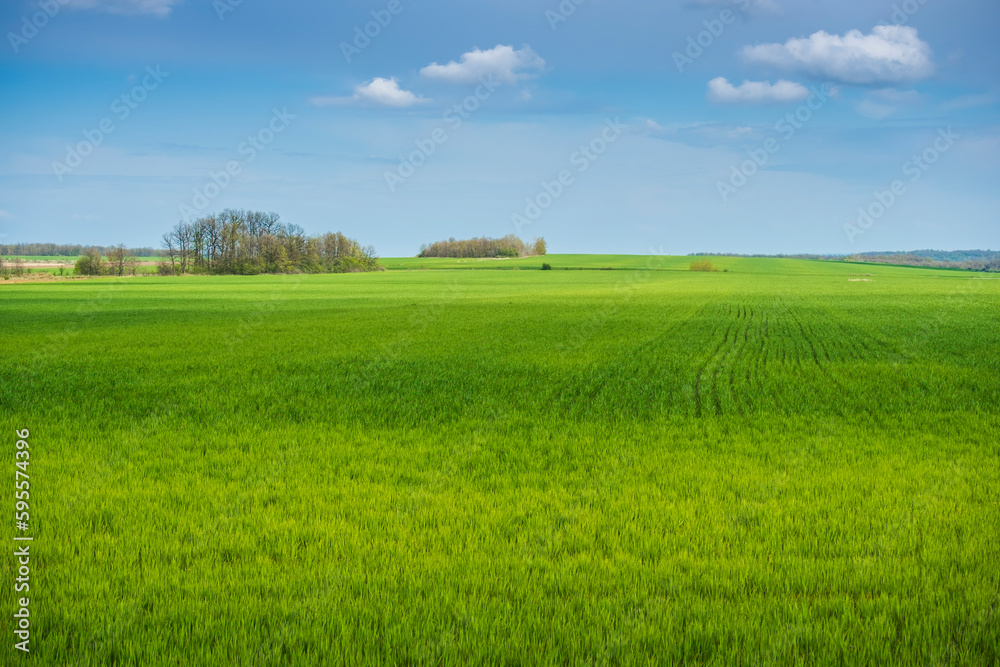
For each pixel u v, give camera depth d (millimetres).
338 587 6398
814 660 5273
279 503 8977
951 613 5824
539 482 10094
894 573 6676
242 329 35625
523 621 5789
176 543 7438
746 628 5621
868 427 13867
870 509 8617
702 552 7309
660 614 5887
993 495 9172
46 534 7703
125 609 5891
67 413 15062
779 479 10070
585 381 19875
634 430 13742
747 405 16516
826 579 6594
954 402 16359
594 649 5391
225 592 6262
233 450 11898
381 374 20891
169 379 19922
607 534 7754
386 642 5379
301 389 18281
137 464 10945
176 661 5184
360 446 12383
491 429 13852
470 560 7023
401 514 8516
